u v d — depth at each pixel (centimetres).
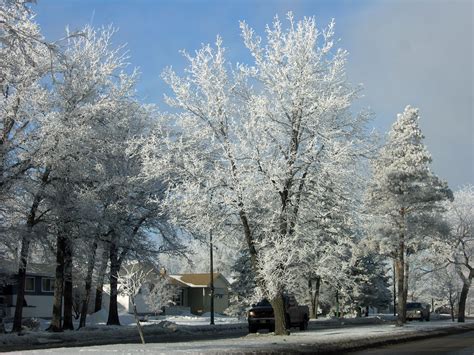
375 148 2317
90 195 2627
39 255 3212
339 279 2338
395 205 3594
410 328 3164
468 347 2102
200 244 3038
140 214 3131
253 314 2939
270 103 2284
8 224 2538
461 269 5153
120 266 3241
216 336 2747
